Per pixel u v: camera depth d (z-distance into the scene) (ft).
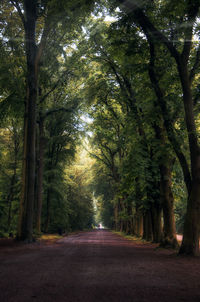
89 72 89.71
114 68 74.54
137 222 108.58
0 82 65.62
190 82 43.50
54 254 39.14
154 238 68.54
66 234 121.49
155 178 61.98
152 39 43.27
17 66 69.82
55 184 105.91
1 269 25.08
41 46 66.33
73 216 171.73
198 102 49.70
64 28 67.31
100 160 136.67
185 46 41.63
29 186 63.26
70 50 87.40
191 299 15.03
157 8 43.57
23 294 16.06
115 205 175.94
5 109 68.74
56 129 106.63
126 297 15.40
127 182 70.28
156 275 22.24
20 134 103.45
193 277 21.61
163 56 49.08
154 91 51.60
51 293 16.33
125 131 64.23
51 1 55.16
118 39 48.80
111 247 53.98
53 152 109.19
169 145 46.73
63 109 90.68
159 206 68.39
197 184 39.17
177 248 52.44
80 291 16.83
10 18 67.87
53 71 76.74
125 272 23.57
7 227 105.40
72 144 107.55
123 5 41.32
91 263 29.32
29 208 62.28
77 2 50.65
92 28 76.69
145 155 60.39
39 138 91.20
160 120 51.75
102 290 17.08
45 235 92.07
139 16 41.68
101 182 176.76
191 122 40.42
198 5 37.35
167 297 15.43
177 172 65.87
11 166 116.06
